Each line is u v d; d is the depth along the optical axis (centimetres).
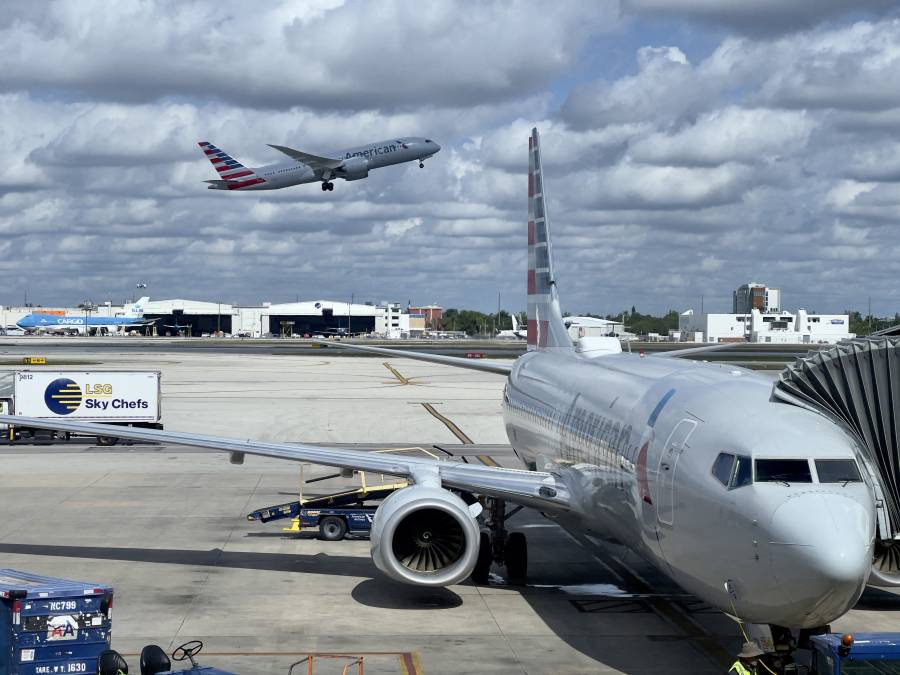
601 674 1806
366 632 2059
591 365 2803
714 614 2220
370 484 3966
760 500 1525
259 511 3052
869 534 1495
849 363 1769
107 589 1677
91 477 4100
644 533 1888
